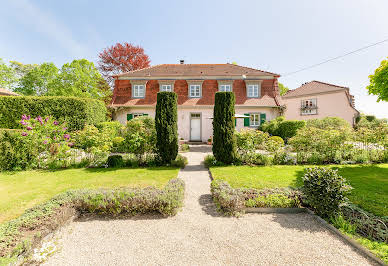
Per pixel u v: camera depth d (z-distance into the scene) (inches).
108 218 142.1
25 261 92.9
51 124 301.7
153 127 326.6
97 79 898.1
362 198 162.7
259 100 604.4
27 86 855.7
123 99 618.8
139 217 143.6
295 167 282.7
